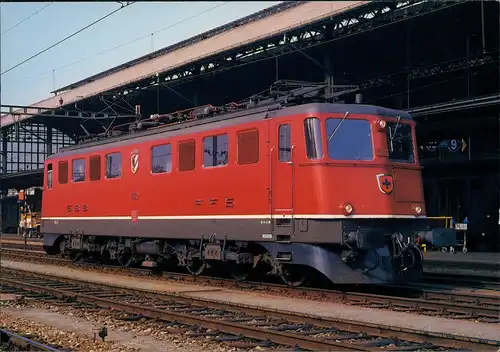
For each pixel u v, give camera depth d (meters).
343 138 13.02
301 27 24.09
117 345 8.81
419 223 13.66
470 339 8.07
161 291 14.02
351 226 12.64
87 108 41.41
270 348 8.58
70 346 8.80
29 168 63.41
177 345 8.85
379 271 12.78
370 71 31.03
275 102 14.21
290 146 13.24
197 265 17.03
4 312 11.96
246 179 14.16
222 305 11.66
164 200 16.67
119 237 19.36
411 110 23.00
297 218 12.97
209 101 39.28
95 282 15.60
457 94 29.73
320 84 14.33
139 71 34.03
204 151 15.47
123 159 18.50
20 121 42.81
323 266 12.65
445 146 28.73
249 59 29.44
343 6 22.48
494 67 24.80
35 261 24.39
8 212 61.50
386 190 13.09
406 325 10.02
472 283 15.31
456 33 26.72
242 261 14.61
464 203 29.73
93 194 19.83
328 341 8.46
